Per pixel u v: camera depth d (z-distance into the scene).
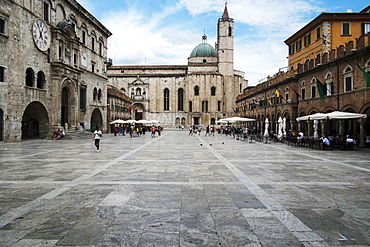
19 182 11.08
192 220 6.98
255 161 17.19
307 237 6.05
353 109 26.30
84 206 8.05
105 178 11.86
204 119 97.06
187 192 9.59
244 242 5.79
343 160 17.77
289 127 40.31
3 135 29.73
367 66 24.25
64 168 14.35
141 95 99.44
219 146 28.77
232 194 9.35
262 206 8.11
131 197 8.95
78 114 45.34
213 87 97.62
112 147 26.81
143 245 5.63
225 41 99.38
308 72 34.44
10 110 30.61
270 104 46.16
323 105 31.30
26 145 28.39
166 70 103.69
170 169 14.12
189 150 24.09
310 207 8.05
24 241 5.80
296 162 16.81
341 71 28.00
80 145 28.84
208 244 5.69
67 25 40.56
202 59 102.00
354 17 35.59
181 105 102.19
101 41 57.59
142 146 28.14
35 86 34.97
